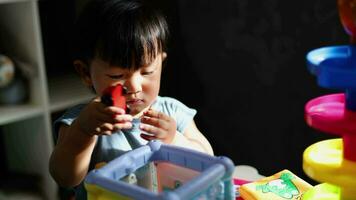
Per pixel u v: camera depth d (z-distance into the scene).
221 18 1.62
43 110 1.60
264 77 1.57
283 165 1.61
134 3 0.77
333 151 0.58
